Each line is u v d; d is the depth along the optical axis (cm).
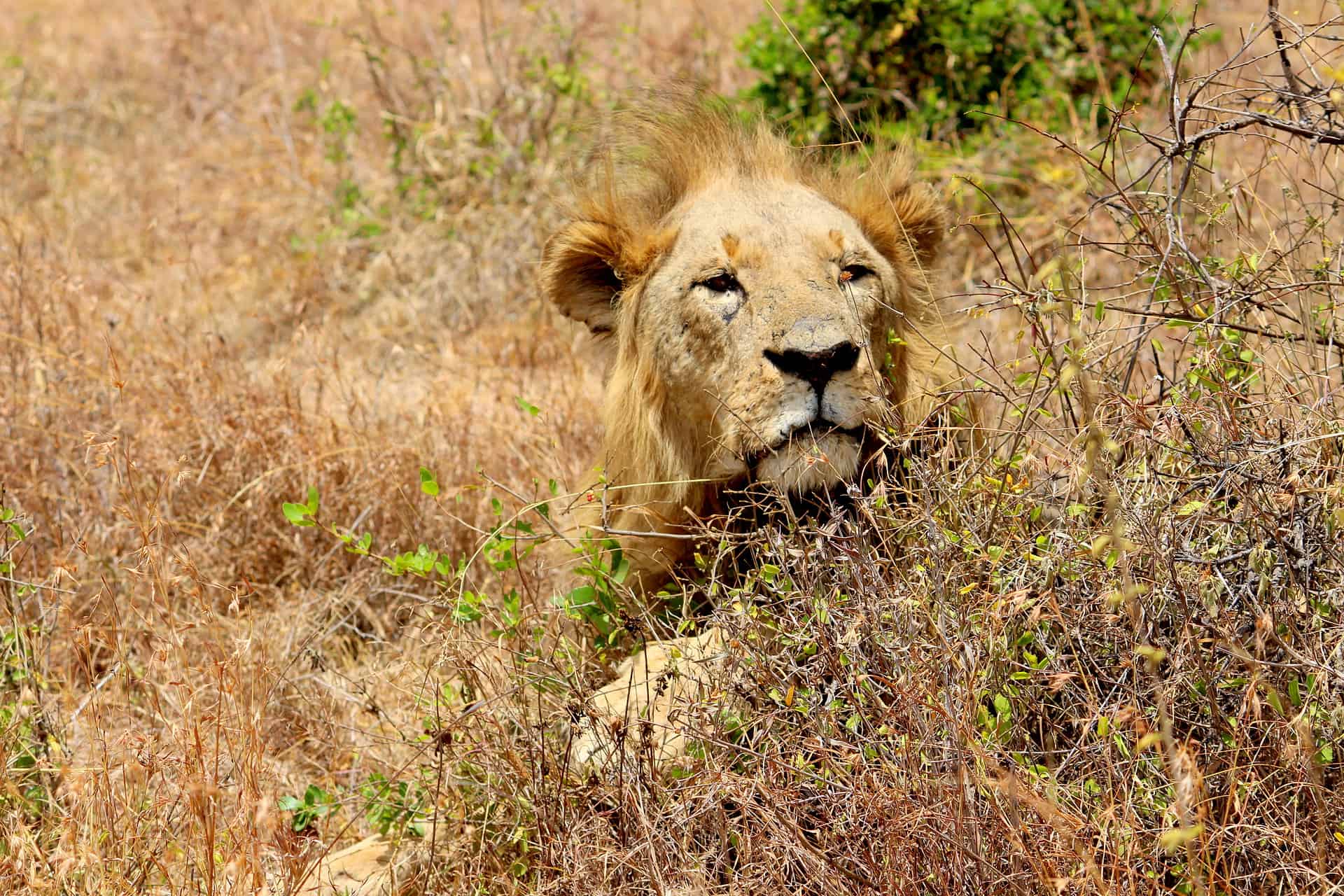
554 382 1416
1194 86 754
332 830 827
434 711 809
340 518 1116
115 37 2712
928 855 602
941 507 700
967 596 654
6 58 2514
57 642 931
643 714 710
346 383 1388
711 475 865
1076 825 584
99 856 677
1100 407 668
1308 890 580
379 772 832
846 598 685
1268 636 601
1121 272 1096
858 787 625
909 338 891
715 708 698
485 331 1570
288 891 687
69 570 852
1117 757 621
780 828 631
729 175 900
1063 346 683
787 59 1656
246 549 1085
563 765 718
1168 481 657
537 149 1770
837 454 802
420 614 955
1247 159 1227
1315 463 653
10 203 1820
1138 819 597
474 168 1780
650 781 679
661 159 934
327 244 1748
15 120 2205
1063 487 727
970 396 809
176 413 1161
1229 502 680
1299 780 591
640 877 659
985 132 1572
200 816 670
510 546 816
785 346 790
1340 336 764
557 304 954
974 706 617
